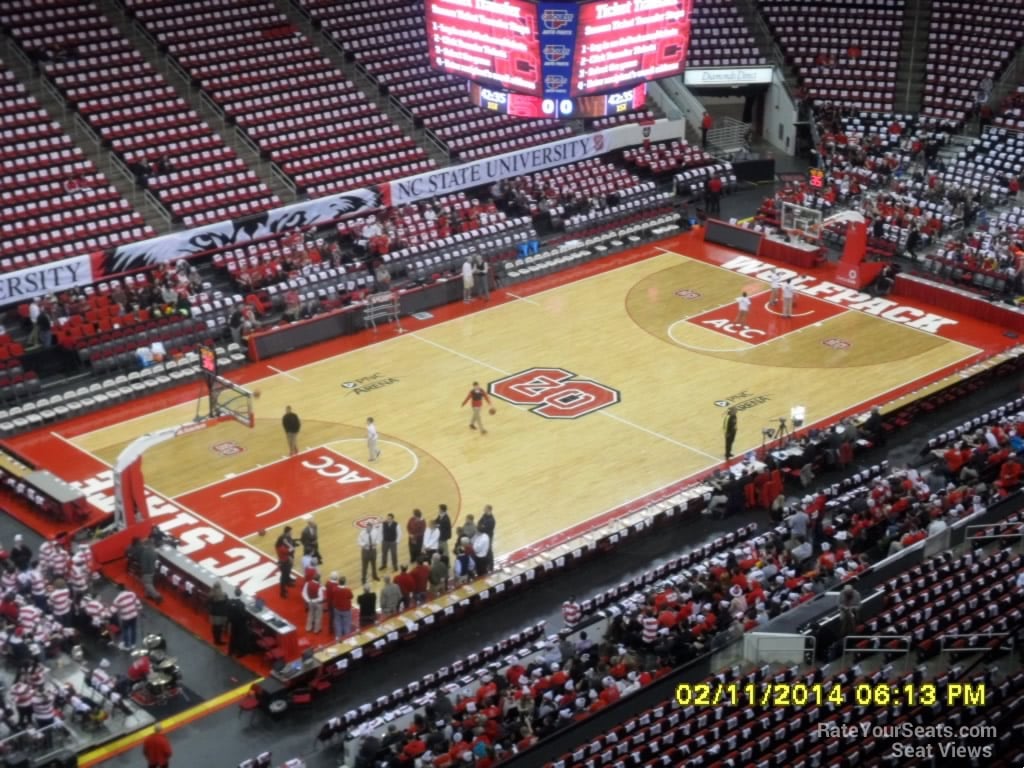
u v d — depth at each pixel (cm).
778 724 3088
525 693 3105
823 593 3509
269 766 3078
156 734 3022
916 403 4709
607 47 4834
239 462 4394
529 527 4053
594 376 4956
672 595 3512
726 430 4347
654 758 2958
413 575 3641
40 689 3192
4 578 3600
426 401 4781
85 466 4372
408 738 3042
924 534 3784
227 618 3541
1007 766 2948
